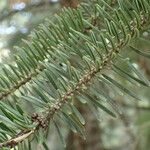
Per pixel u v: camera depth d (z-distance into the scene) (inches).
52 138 24.3
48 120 7.2
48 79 7.7
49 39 8.7
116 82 7.7
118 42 7.9
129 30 7.9
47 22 9.8
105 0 9.1
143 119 22.5
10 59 9.7
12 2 11.7
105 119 25.6
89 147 23.2
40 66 8.6
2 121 6.6
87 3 9.7
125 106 24.4
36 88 7.7
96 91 7.7
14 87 8.5
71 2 11.1
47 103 7.3
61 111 7.4
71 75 7.7
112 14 8.6
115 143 27.8
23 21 20.1
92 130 23.4
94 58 7.8
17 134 6.8
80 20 8.8
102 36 7.7
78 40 8.0
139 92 23.7
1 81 8.4
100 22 9.0
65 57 7.9
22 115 7.1
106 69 7.8
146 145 22.3
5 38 17.8
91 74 7.8
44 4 17.8
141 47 13.2
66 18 8.8
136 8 8.2
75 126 7.5
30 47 8.7
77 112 7.4
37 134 6.9
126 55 9.2
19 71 8.5
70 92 7.6
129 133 25.4
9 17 19.0
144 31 8.2
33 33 9.4
